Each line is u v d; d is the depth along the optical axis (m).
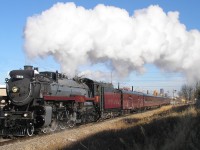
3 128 20.41
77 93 26.72
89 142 14.32
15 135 20.22
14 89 20.58
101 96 32.50
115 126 22.27
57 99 22.17
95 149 13.01
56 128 22.20
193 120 12.34
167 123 15.50
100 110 31.80
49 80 22.58
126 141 13.54
